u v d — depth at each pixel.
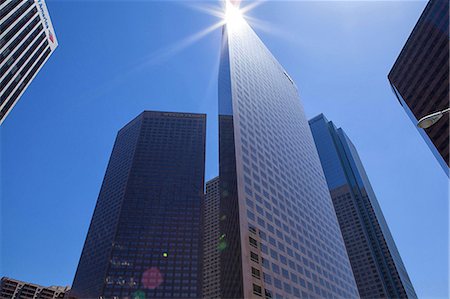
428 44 108.19
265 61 196.62
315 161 178.75
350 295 121.25
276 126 151.88
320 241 124.81
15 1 87.06
